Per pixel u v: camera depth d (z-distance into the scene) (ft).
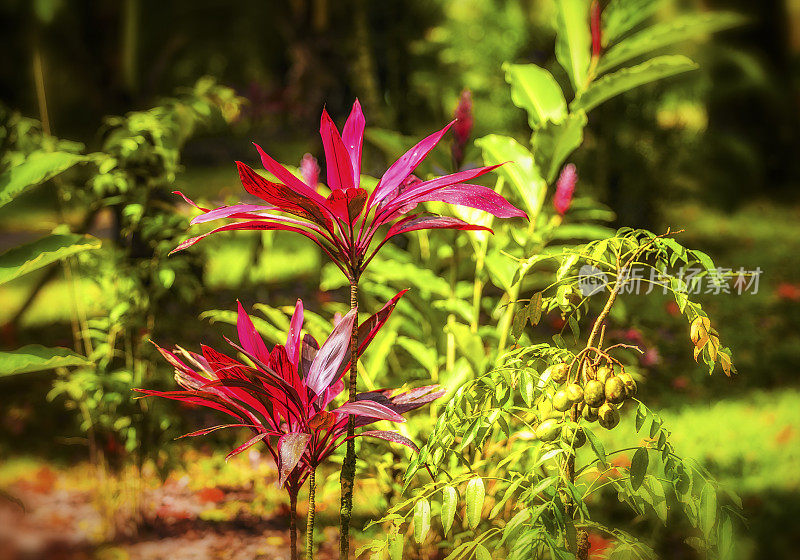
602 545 11.04
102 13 22.27
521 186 10.45
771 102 48.19
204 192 47.62
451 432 7.20
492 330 10.53
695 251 6.89
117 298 11.47
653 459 7.45
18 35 25.81
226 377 6.89
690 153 37.65
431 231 12.05
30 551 11.14
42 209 42.80
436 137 6.69
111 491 12.09
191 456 15.05
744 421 16.61
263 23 26.76
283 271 31.68
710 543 7.18
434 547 9.56
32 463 15.07
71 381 11.32
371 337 7.25
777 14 47.78
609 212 12.07
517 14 38.06
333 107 26.03
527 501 6.64
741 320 24.30
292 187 6.35
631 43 11.09
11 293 29.99
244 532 11.98
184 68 26.96
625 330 20.17
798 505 12.53
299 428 7.01
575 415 7.06
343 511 6.97
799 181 48.47
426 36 28.84
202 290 12.62
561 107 11.19
